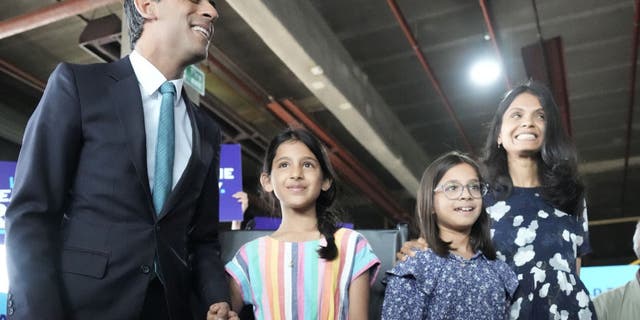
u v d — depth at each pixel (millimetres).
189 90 4266
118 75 1373
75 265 1215
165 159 1339
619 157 9203
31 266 1138
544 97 2088
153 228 1286
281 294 1740
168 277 1298
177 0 1424
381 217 10688
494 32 5504
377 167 9227
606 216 11242
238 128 7223
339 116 6223
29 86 6367
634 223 10969
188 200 1383
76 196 1271
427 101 7289
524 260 1910
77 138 1270
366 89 6465
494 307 1781
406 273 1788
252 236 1961
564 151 2039
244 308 1841
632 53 6121
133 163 1276
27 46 5832
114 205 1265
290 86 6652
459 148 8500
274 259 1800
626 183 10078
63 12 4480
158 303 1301
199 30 1451
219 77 6266
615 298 2766
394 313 1747
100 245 1235
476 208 1913
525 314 1841
